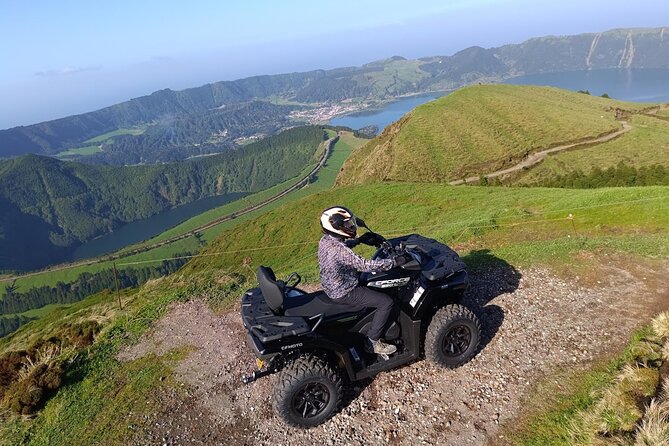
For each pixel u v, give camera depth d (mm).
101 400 7516
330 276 5449
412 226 25625
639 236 10734
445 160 100250
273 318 5336
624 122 110688
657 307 6938
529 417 5207
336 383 5465
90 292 163250
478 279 8820
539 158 93625
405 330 5961
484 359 6336
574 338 6484
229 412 6496
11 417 7570
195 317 10352
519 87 150750
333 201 45438
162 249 188875
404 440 5289
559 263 8898
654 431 4145
